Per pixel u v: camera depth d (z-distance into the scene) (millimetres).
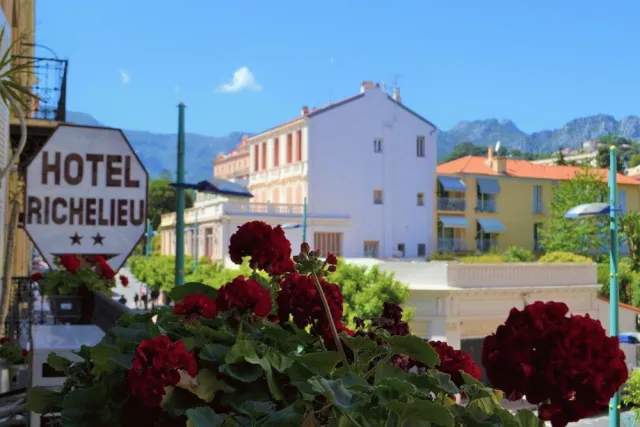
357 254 54000
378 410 2258
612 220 17156
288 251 3865
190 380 2818
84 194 9180
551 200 58750
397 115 56031
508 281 30000
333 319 3311
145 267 56531
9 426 5016
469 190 58344
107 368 3039
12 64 12320
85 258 11141
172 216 67438
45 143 9062
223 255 50250
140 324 3572
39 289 13375
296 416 2434
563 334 2436
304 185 53156
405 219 55844
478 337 29359
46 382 4629
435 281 29375
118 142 9297
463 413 2504
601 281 35594
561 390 2395
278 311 3441
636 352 20500
